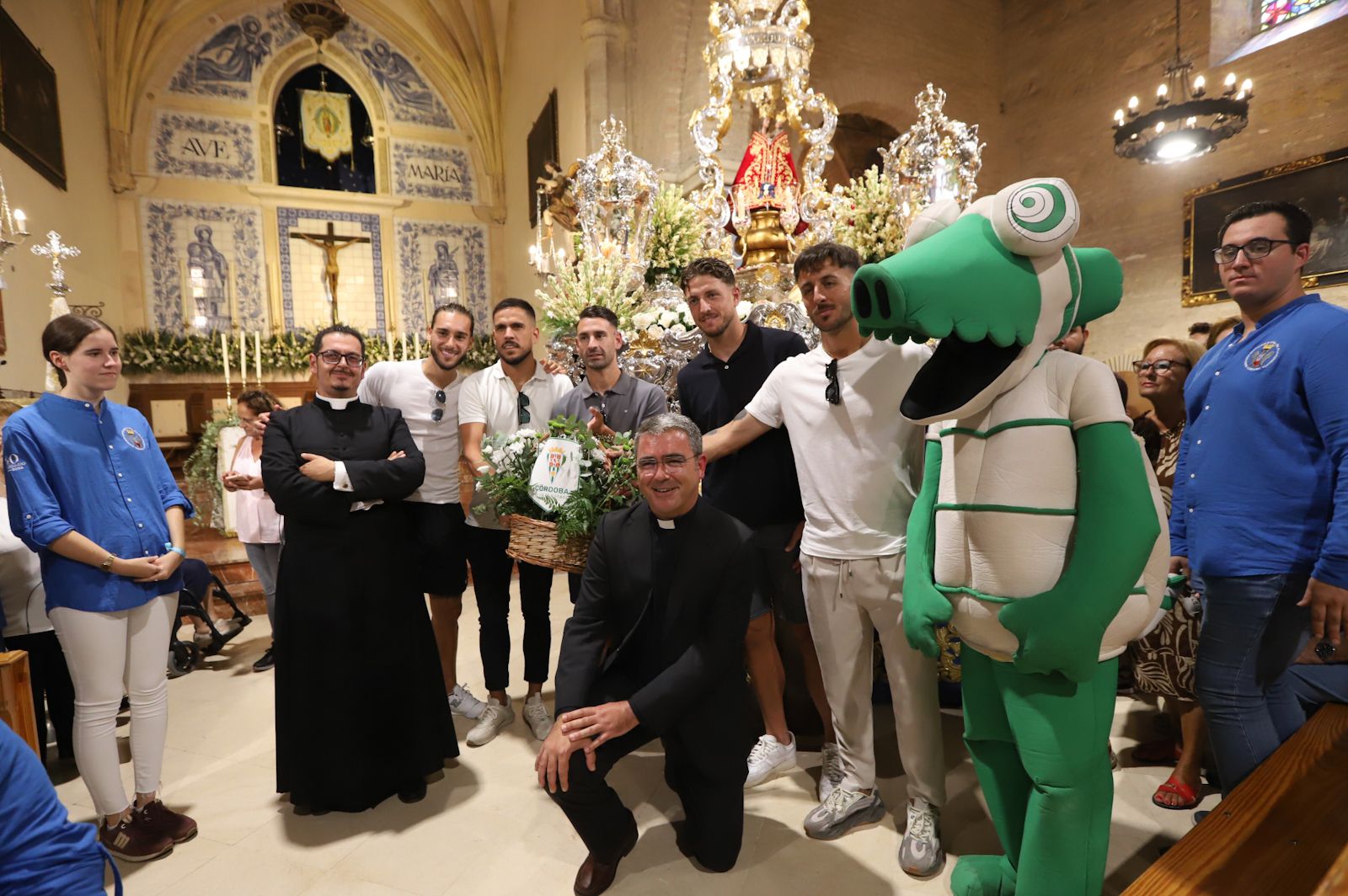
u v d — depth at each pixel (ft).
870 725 8.09
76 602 7.75
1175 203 29.37
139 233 37.58
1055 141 33.53
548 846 8.09
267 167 40.34
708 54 15.43
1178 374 9.39
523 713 11.37
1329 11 25.41
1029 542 5.41
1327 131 25.22
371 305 42.80
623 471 8.75
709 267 9.12
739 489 8.95
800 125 15.48
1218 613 6.78
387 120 42.96
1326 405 6.04
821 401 7.69
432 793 9.27
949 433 5.99
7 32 23.29
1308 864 5.03
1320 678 7.51
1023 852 5.74
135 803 8.34
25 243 23.49
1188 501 7.17
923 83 32.83
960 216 5.54
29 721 7.80
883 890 7.12
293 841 8.27
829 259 7.20
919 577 6.14
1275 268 6.60
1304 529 6.34
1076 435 5.49
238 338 38.37
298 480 8.38
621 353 12.61
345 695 8.57
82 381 7.97
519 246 42.47
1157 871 5.01
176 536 8.73
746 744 7.47
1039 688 5.52
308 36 40.96
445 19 42.19
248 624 15.65
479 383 11.34
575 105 30.37
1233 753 6.76
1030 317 5.18
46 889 3.66
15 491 7.57
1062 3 32.83
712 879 7.37
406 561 9.14
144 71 37.32
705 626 7.20
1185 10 28.91
